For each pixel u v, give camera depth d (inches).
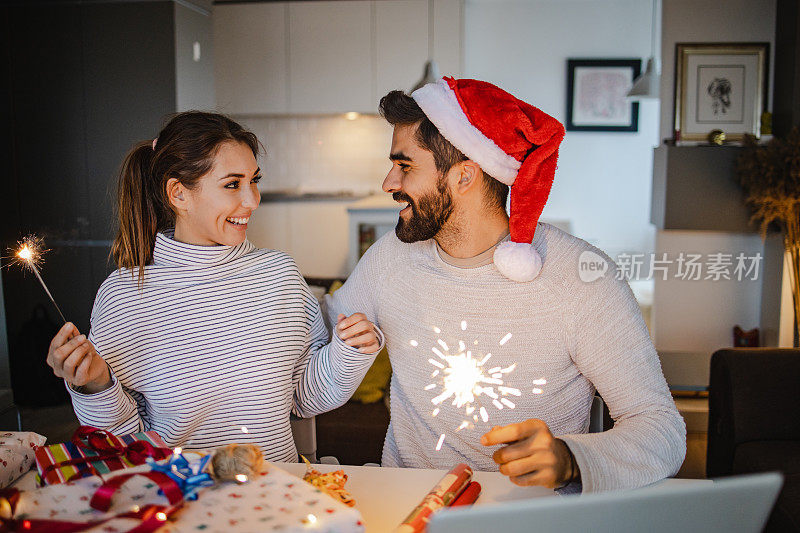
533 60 238.7
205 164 51.7
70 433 142.9
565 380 53.3
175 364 53.7
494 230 53.8
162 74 158.9
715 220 155.6
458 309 53.9
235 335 54.6
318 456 103.9
